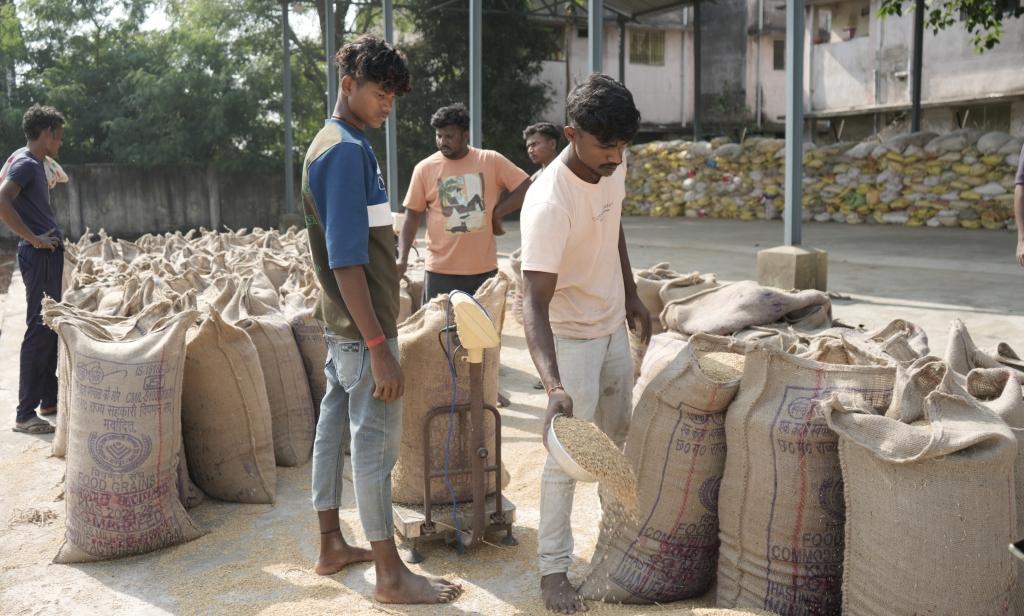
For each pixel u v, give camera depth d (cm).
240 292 459
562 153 277
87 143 2370
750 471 261
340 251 263
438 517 329
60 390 453
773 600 260
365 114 278
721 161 2014
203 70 2252
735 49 2777
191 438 389
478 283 515
